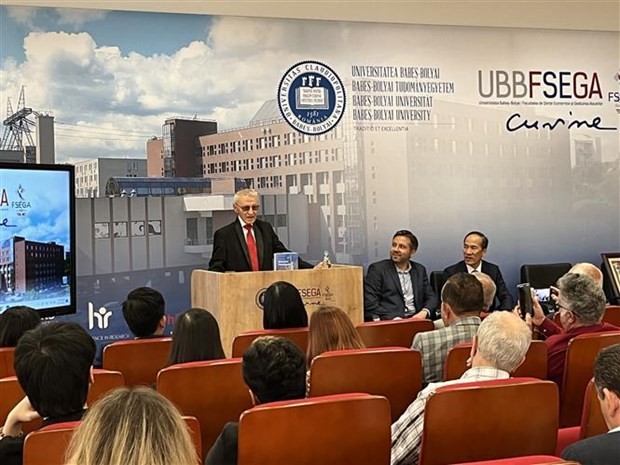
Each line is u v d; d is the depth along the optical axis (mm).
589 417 2396
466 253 6555
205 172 6750
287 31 6871
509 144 7414
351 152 7039
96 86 6430
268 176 6891
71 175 5516
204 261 6820
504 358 2600
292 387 2320
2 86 6180
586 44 7617
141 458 1200
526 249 7465
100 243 6500
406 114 7160
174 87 6629
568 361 3166
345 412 2078
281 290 3795
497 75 7379
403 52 7137
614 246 7676
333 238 7016
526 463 1599
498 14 7344
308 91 6930
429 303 6211
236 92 6777
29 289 5199
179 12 6613
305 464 2070
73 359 2045
